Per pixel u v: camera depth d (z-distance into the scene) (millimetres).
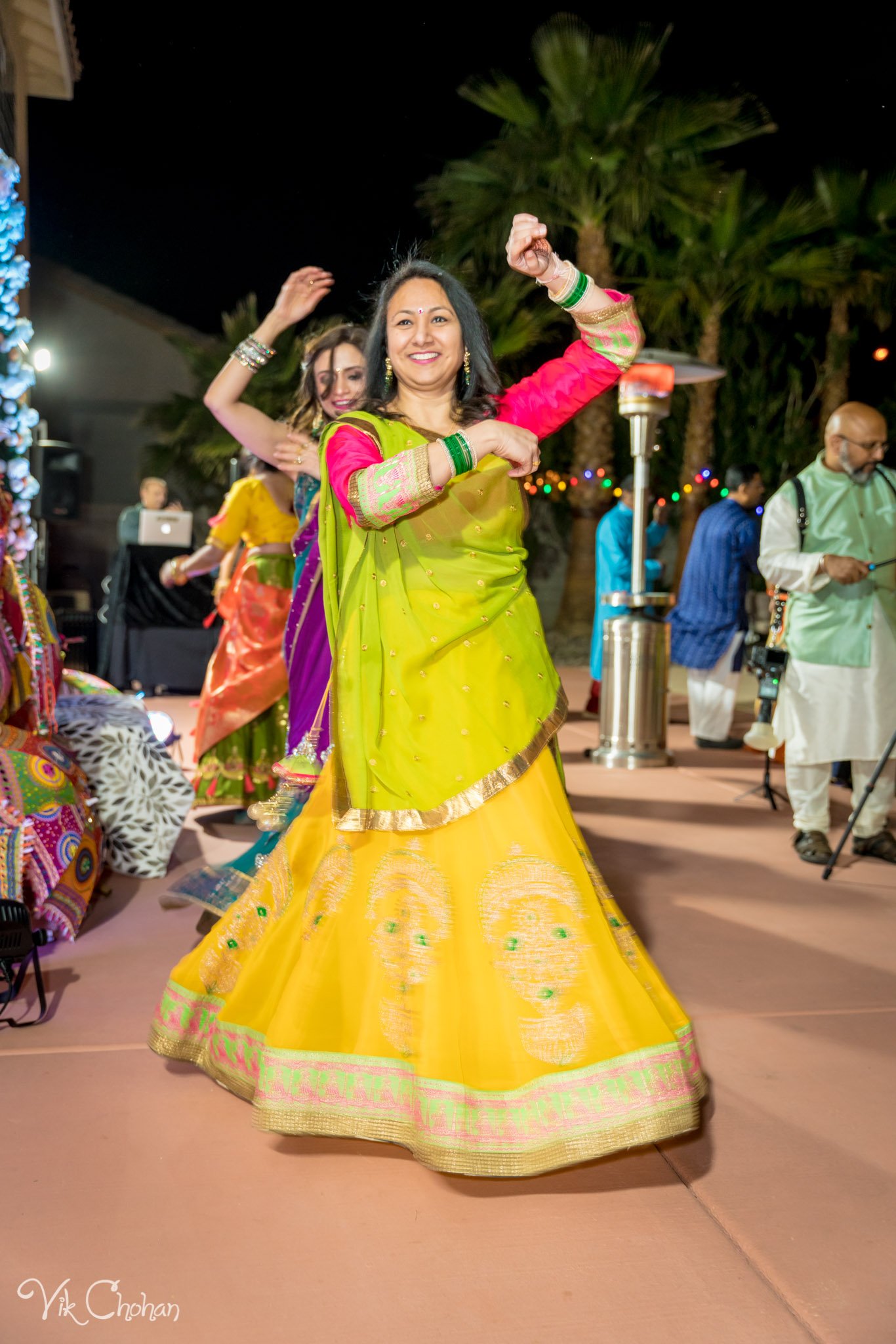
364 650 2320
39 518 9367
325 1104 2246
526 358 19078
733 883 4555
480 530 2312
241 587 5457
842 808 6113
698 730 8117
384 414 2426
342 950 2320
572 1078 2145
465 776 2281
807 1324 1853
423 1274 1954
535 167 17047
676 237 18938
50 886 3506
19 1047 2859
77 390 17922
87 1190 2193
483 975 2234
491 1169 2129
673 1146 2422
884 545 4789
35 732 3768
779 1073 2801
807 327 19906
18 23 7602
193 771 6609
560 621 18875
